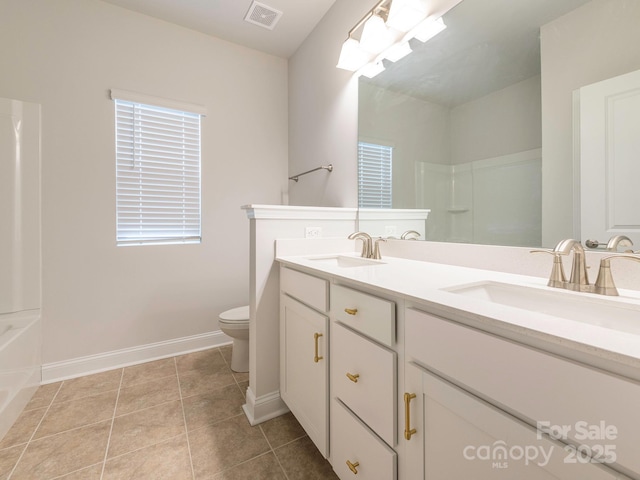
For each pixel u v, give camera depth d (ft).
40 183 5.96
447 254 4.29
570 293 2.48
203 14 6.95
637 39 2.54
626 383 1.31
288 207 5.16
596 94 2.80
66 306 6.26
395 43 5.10
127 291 6.86
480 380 1.91
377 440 2.79
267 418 4.94
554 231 3.13
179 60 7.32
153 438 4.47
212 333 7.86
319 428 3.81
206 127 7.69
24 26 5.83
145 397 5.55
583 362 1.49
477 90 3.90
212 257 7.83
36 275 5.91
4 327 5.38
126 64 6.74
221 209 7.93
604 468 1.38
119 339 6.79
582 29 2.89
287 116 8.93
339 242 5.72
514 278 3.16
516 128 3.47
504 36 3.59
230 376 6.33
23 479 3.72
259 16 7.02
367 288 3.00
